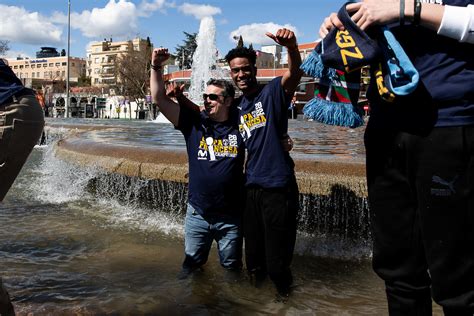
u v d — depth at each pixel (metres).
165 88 2.98
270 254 2.66
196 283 2.86
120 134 8.41
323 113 1.73
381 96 1.49
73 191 5.55
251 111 2.73
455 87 1.38
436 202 1.42
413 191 1.51
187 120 2.97
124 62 56.66
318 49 1.66
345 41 1.55
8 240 3.75
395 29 1.51
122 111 61.94
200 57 24.94
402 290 1.60
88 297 2.62
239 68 2.75
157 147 4.61
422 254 1.55
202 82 24.72
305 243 3.64
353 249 3.54
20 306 2.46
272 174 2.62
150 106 45.09
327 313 2.46
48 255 3.39
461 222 1.40
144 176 4.12
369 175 1.63
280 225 2.62
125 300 2.59
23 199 5.41
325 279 2.98
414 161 1.47
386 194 1.57
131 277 2.96
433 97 1.41
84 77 118.00
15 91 2.01
